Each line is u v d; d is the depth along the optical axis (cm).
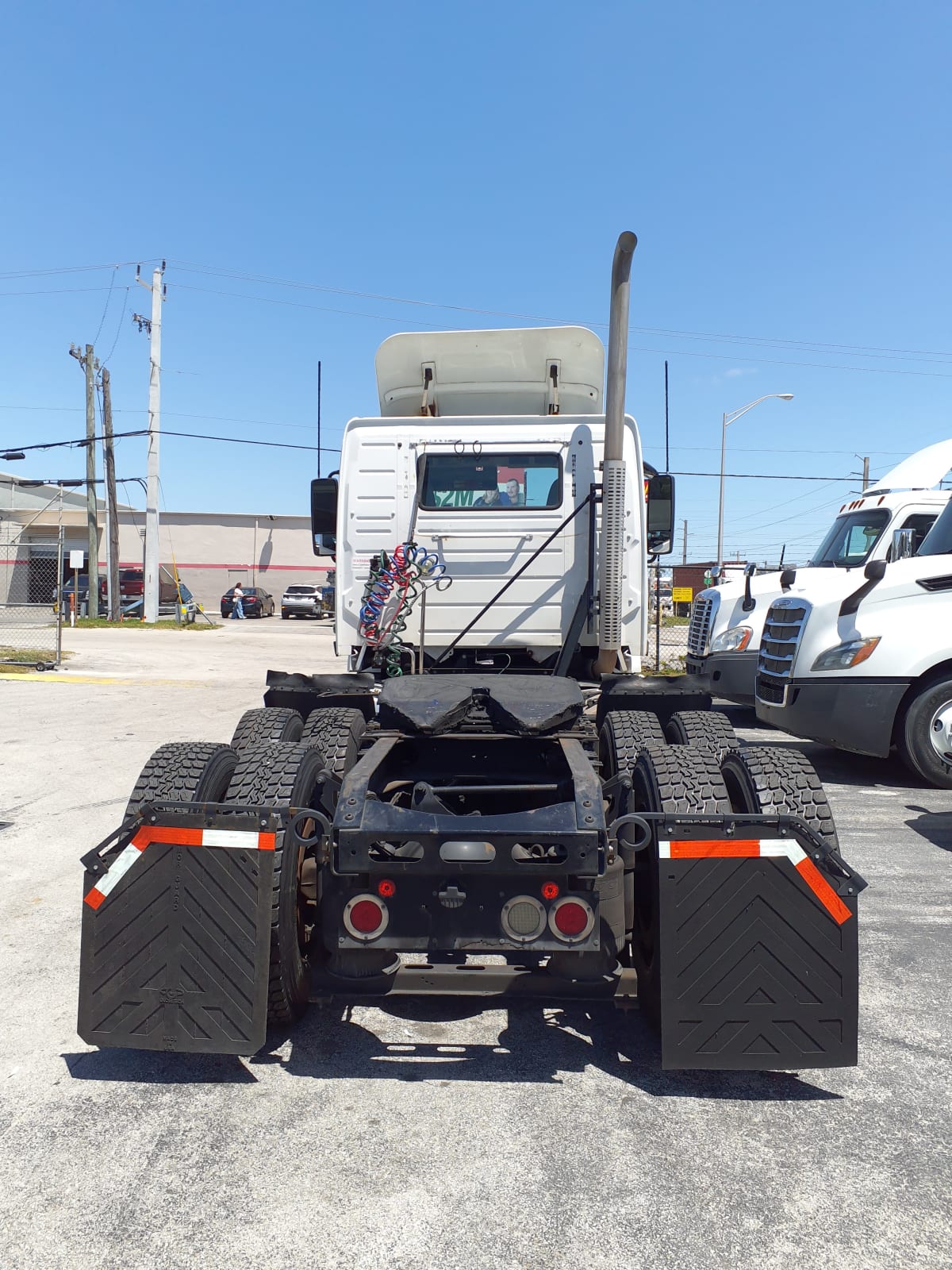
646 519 579
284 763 329
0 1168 262
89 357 2991
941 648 727
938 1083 313
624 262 483
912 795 739
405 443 563
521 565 555
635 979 327
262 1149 271
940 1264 225
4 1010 363
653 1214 243
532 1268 223
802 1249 230
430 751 409
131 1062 325
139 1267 222
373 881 305
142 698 1270
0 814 658
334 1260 225
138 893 293
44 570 3638
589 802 307
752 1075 319
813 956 283
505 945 296
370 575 551
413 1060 328
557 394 613
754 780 315
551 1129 284
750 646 1036
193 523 4784
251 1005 288
